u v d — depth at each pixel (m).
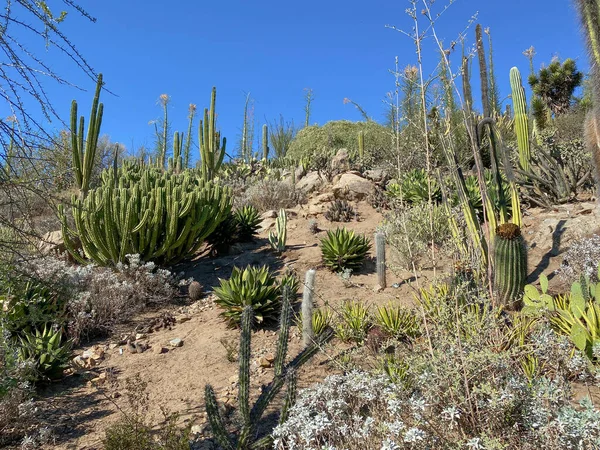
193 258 9.39
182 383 4.73
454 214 4.88
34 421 4.02
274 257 8.79
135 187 8.11
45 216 7.90
